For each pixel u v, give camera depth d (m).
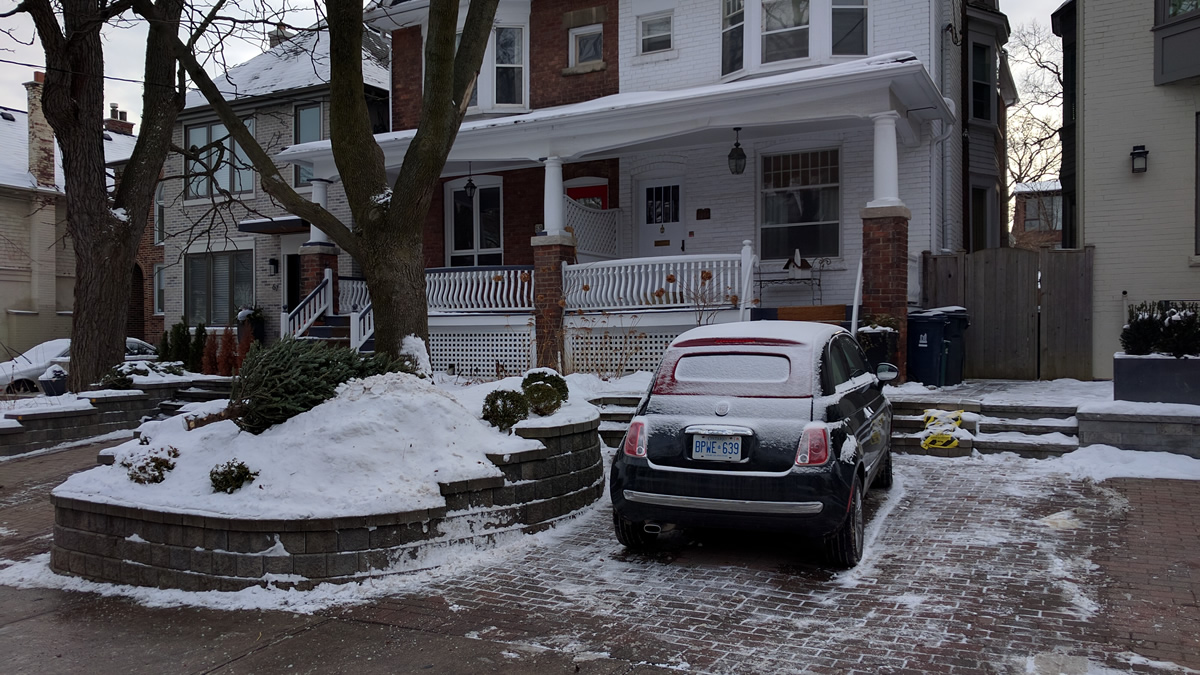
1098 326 12.30
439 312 14.94
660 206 15.86
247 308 21.42
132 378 13.19
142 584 6.02
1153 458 7.97
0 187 24.66
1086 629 4.55
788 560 6.03
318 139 20.84
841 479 5.50
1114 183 12.20
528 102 17.14
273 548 5.73
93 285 13.58
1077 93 12.65
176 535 5.92
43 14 12.73
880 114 11.51
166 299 23.67
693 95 12.38
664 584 5.59
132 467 6.45
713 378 6.02
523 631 4.86
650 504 5.81
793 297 14.43
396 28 18.34
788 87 11.69
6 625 5.34
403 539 5.95
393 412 6.49
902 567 5.68
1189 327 8.38
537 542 6.66
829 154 14.27
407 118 18.34
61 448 11.69
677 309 12.62
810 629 4.71
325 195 16.86
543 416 7.58
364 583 5.73
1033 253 12.70
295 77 21.56
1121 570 5.43
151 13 12.31
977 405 9.41
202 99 22.94
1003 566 5.60
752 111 12.32
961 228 16.44
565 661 4.41
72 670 4.56
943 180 14.39
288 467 6.09
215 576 5.79
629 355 13.09
